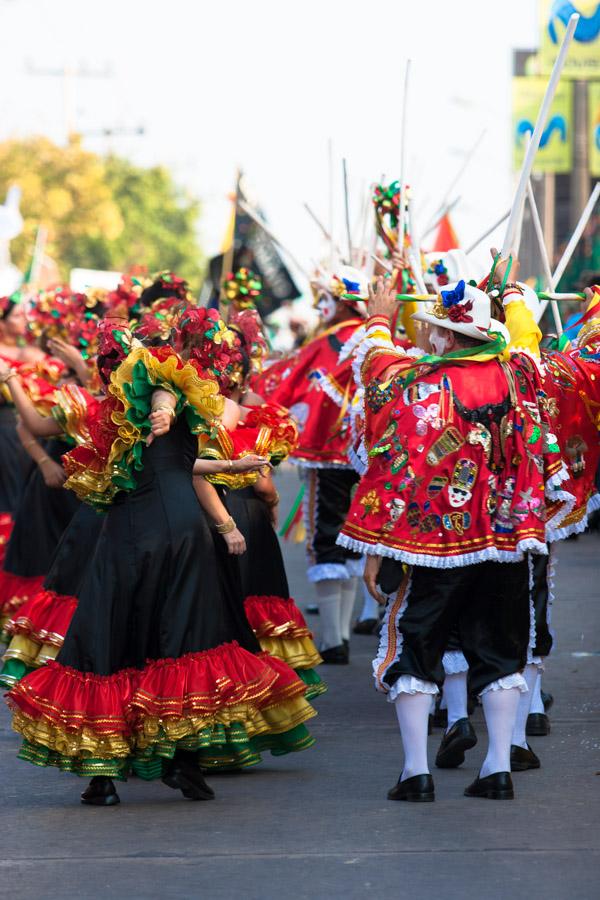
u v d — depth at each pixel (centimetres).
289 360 2009
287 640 1471
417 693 1198
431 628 1186
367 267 1981
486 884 1002
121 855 1080
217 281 2430
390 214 1878
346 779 1303
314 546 1933
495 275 1316
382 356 1241
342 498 1933
